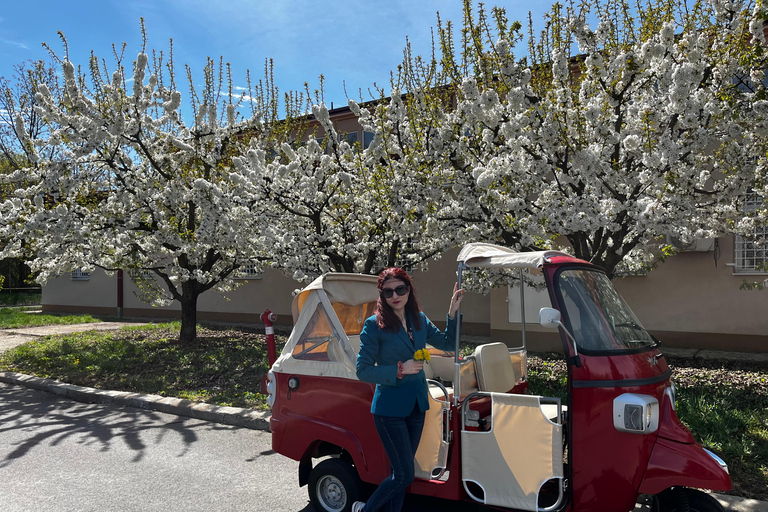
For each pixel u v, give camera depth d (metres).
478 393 3.65
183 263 12.74
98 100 10.32
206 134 11.23
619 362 3.34
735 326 10.25
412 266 10.44
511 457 3.48
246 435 6.64
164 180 11.15
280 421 4.36
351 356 4.04
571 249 8.34
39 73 10.52
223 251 11.23
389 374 3.35
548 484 3.72
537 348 11.46
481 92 7.11
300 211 9.91
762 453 5.02
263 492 4.83
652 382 3.33
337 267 10.29
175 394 8.35
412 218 8.19
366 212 9.47
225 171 11.36
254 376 9.50
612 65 6.48
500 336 11.98
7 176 10.66
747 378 8.13
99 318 21.23
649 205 6.00
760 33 5.95
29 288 36.19
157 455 5.86
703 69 6.03
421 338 3.65
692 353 10.09
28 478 5.19
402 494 3.52
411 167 8.20
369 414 3.89
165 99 10.87
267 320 4.72
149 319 20.41
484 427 3.89
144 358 11.20
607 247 7.35
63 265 12.63
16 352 12.45
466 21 7.03
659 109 6.38
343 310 4.91
